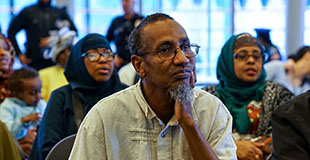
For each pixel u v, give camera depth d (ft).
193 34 23.30
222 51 11.35
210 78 22.90
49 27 19.38
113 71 11.17
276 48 19.92
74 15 22.91
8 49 13.07
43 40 18.56
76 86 10.44
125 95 6.70
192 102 6.64
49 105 10.22
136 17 20.58
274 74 18.90
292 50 23.32
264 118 10.51
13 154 8.91
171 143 6.63
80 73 10.62
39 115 11.69
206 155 6.28
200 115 6.73
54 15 19.57
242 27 23.43
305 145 7.12
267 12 23.50
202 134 6.63
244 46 10.91
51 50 14.85
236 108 10.81
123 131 6.59
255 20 23.32
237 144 9.84
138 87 6.68
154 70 6.28
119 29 20.40
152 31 6.26
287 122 7.25
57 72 14.57
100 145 6.57
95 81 10.59
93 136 6.55
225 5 23.20
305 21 23.57
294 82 18.86
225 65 11.19
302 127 7.10
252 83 11.01
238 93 10.91
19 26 19.38
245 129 10.52
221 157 6.68
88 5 23.16
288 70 18.90
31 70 12.24
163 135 6.59
